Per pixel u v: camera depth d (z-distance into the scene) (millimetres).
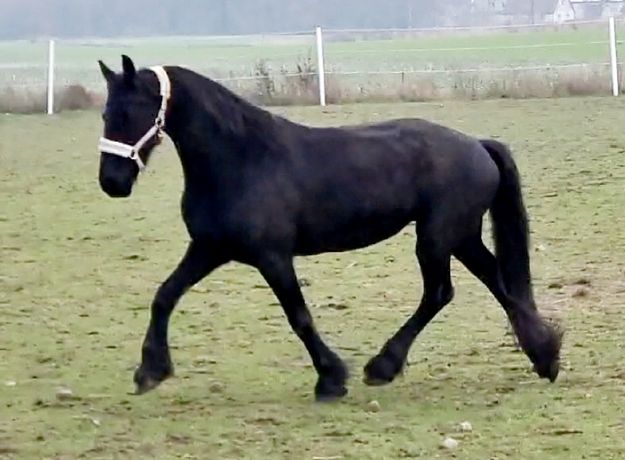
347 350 11680
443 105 33906
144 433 9062
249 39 81438
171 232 18312
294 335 12266
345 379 9844
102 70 9438
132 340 12211
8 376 10867
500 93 35531
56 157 27031
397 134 9992
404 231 17828
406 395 10008
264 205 9383
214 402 9906
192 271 9617
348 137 9844
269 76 36875
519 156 24750
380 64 48531
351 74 39031
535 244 16547
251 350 11680
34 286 14844
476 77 37688
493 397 9891
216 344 11938
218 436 8938
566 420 9156
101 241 17734
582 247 16297
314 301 13797
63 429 9195
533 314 10266
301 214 9578
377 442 8719
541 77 36656
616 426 8984
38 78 45406
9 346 12000
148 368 9648
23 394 10234
